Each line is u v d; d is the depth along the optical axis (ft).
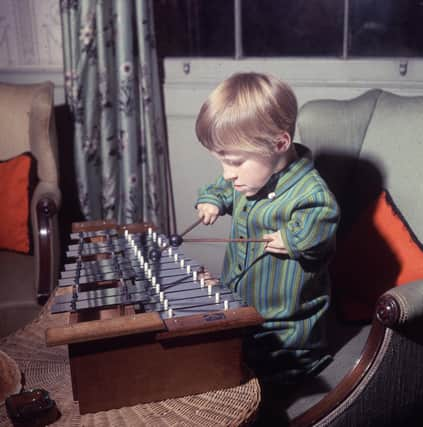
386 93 6.21
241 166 4.78
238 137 4.60
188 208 9.30
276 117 4.60
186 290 4.40
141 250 5.04
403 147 5.81
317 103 6.28
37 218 7.06
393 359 4.41
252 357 5.00
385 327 4.31
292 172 5.04
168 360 3.99
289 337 5.01
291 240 4.74
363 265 5.70
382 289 5.52
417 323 4.28
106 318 4.27
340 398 4.49
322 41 8.18
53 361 4.69
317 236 4.76
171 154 9.15
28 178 7.66
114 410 3.98
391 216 5.66
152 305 4.17
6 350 4.85
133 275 4.55
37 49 9.22
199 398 4.09
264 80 4.68
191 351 4.02
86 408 3.94
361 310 5.65
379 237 5.65
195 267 4.76
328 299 5.23
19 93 8.22
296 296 5.00
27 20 9.12
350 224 6.12
